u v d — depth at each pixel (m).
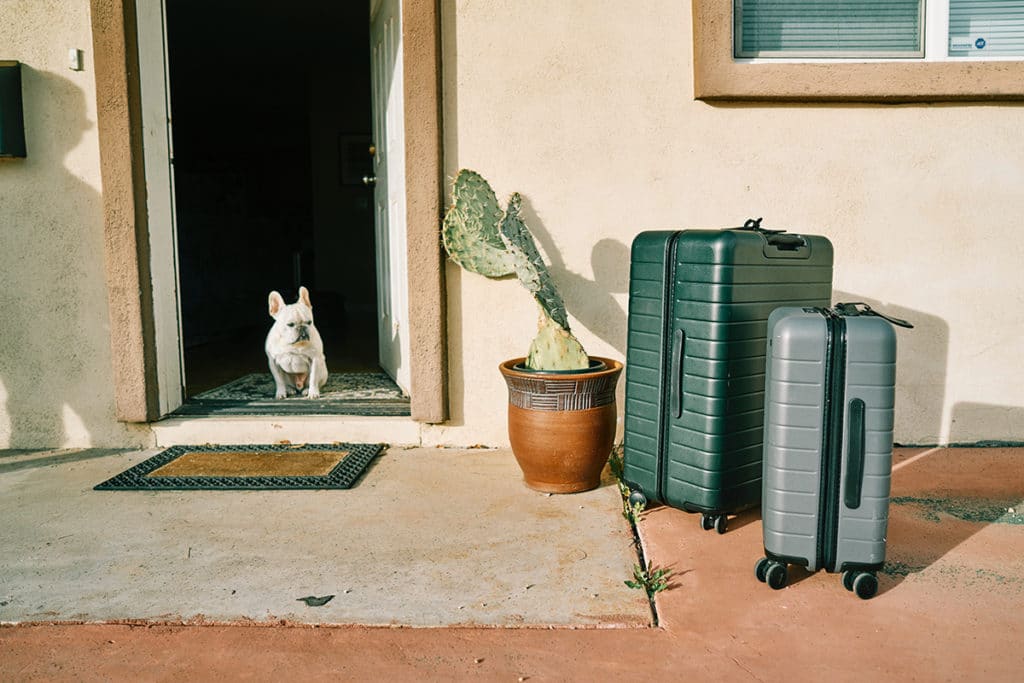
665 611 2.01
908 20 3.30
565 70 3.27
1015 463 3.19
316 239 9.73
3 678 1.74
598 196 3.32
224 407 3.68
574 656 1.81
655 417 2.59
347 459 3.20
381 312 4.64
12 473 3.11
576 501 2.78
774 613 2.00
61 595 2.10
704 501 2.47
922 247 3.34
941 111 3.28
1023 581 2.16
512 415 2.85
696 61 3.21
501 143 3.29
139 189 3.27
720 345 2.38
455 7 3.23
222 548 2.39
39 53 3.25
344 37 8.20
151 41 3.36
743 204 3.33
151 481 2.96
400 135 3.60
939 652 1.81
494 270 3.17
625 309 3.37
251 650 1.84
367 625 1.95
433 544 2.41
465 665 1.78
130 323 3.31
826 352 2.00
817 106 3.28
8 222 3.34
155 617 1.98
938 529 2.53
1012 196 3.31
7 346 3.39
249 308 7.82
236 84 10.46
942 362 3.39
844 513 2.04
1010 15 3.29
